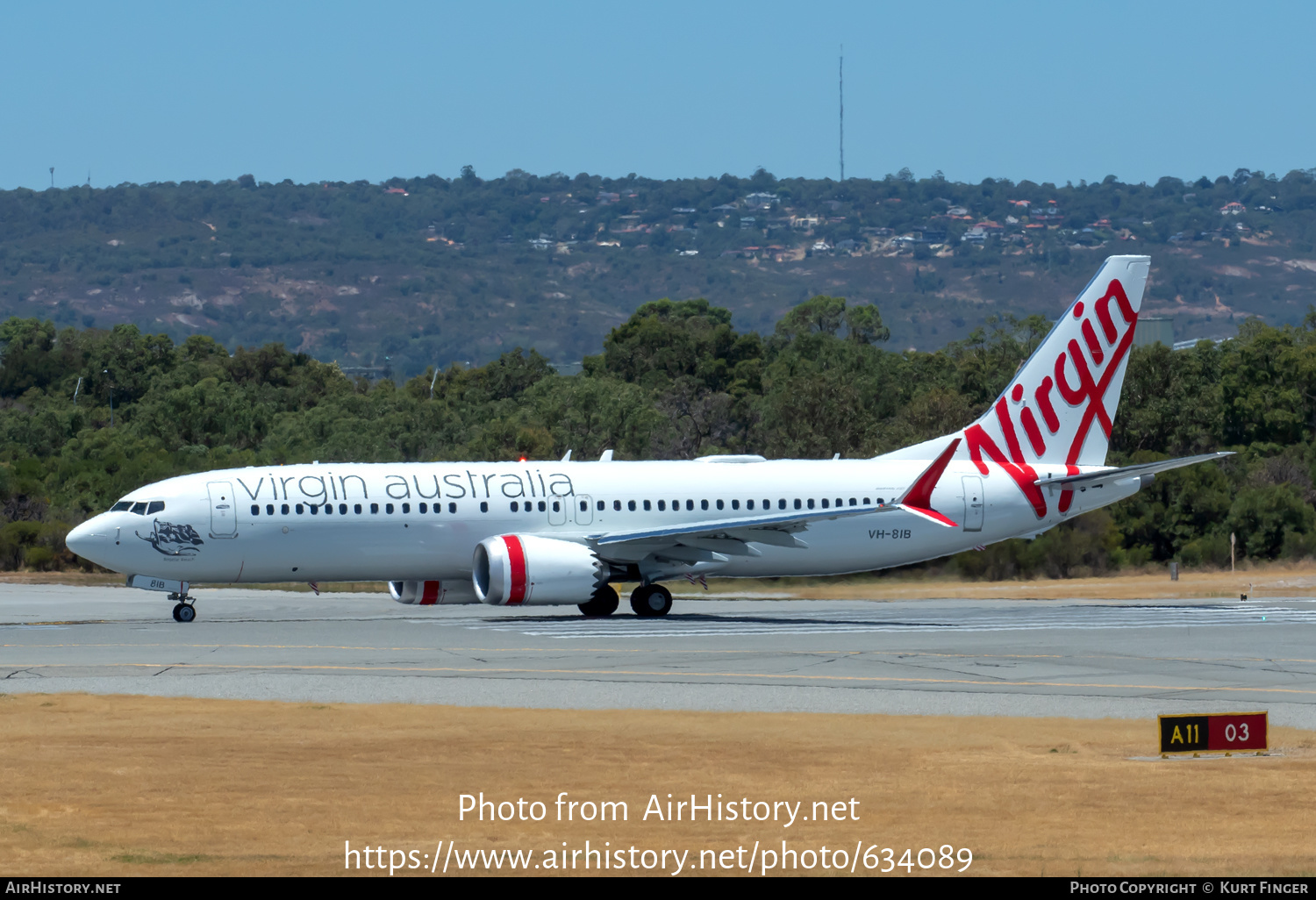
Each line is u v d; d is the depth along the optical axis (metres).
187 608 155.25
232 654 115.56
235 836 56.00
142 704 88.69
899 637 133.50
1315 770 69.00
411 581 163.75
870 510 151.38
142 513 150.50
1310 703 91.62
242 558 152.88
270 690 94.38
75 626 144.12
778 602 192.75
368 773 68.06
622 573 162.75
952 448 150.12
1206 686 99.12
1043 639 131.00
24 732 78.50
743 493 166.12
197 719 82.94
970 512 171.00
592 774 68.19
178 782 65.75
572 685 97.31
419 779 66.81
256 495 153.62
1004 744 76.25
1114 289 176.50
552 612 168.25
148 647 120.38
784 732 79.81
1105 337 176.50
